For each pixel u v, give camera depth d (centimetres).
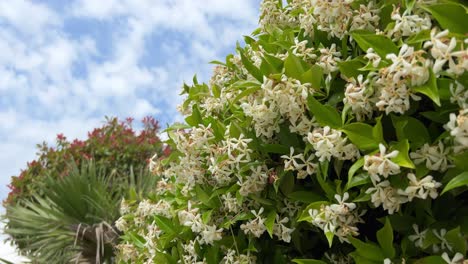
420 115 50
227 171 63
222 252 70
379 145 42
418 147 46
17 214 223
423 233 47
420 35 43
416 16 45
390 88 43
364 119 50
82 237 205
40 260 212
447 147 43
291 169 55
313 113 51
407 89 43
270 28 77
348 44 59
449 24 43
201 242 70
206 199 69
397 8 48
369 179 46
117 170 287
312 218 50
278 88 53
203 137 65
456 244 43
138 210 104
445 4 43
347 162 55
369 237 56
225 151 62
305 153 54
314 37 61
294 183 60
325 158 52
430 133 47
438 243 46
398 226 48
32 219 213
